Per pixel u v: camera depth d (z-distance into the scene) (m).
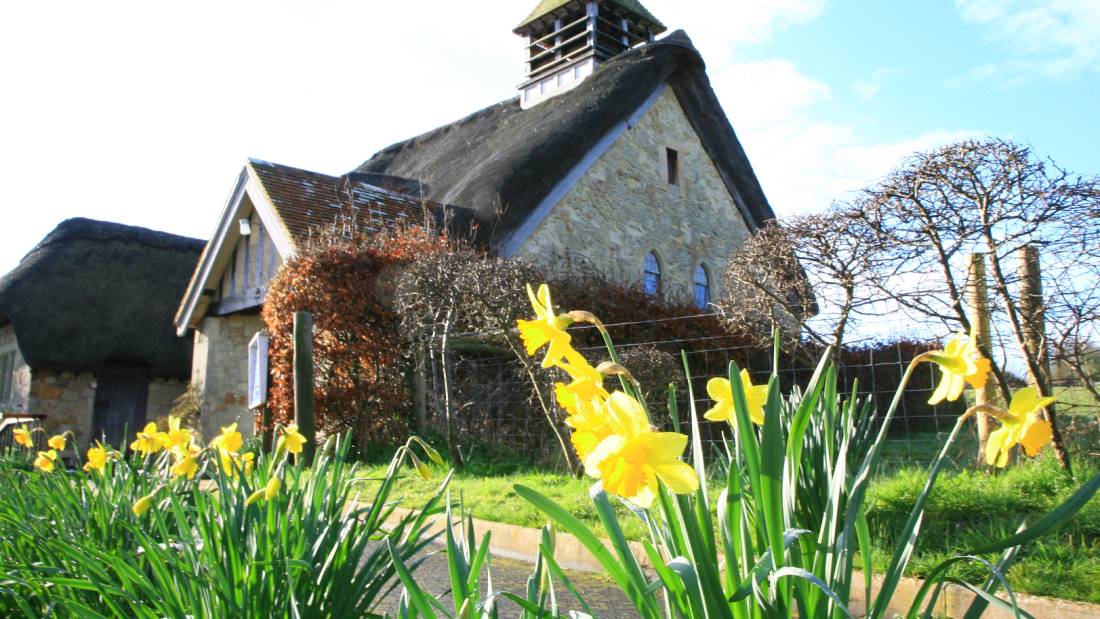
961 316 5.84
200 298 14.66
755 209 18.36
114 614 2.43
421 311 9.28
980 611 1.50
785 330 8.23
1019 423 1.52
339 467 2.60
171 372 18.97
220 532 2.27
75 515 2.99
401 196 13.93
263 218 12.57
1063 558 3.60
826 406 1.98
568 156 13.85
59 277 18.62
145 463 3.35
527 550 5.06
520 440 9.04
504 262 8.84
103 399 18.66
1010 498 4.37
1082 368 5.38
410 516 2.46
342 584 2.28
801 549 1.66
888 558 3.80
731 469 1.59
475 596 1.60
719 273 17.08
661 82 16.20
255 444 8.50
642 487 1.34
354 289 10.11
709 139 17.48
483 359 9.99
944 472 5.05
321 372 10.10
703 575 1.47
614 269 14.59
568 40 19.36
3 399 19.72
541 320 1.58
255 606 2.16
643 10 20.31
